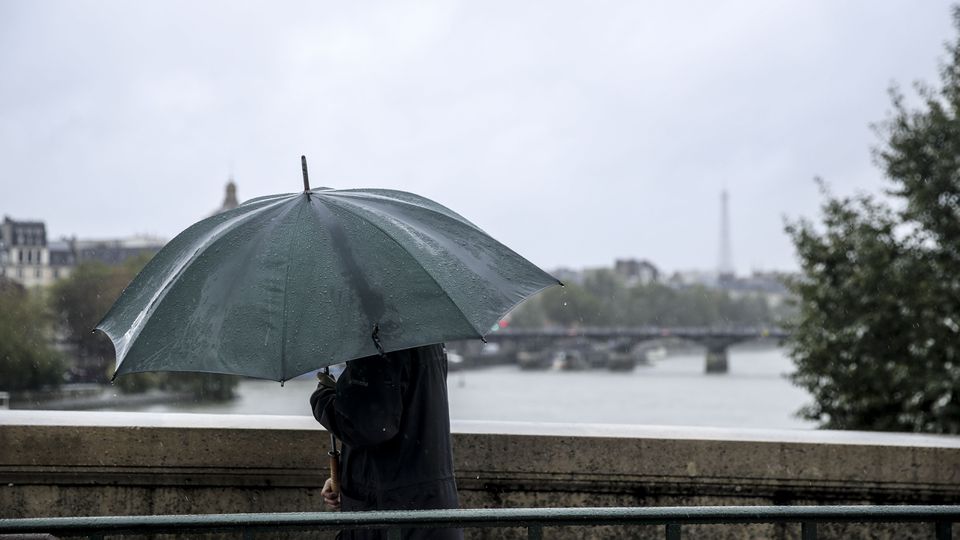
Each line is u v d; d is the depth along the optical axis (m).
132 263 102.31
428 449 3.05
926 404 13.27
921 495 4.44
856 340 13.95
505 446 4.41
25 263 142.50
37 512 4.35
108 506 4.38
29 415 4.62
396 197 3.38
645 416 76.44
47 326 93.81
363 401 2.92
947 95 14.30
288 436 4.34
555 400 90.00
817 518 2.39
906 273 13.66
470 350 167.12
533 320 194.00
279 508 4.39
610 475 4.42
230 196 164.50
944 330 13.07
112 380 2.72
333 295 2.82
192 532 2.27
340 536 2.99
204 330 2.78
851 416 14.48
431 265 2.91
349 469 3.11
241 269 2.89
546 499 4.45
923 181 14.10
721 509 2.37
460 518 2.31
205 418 4.62
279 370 2.68
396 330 2.75
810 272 15.03
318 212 3.03
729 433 4.60
